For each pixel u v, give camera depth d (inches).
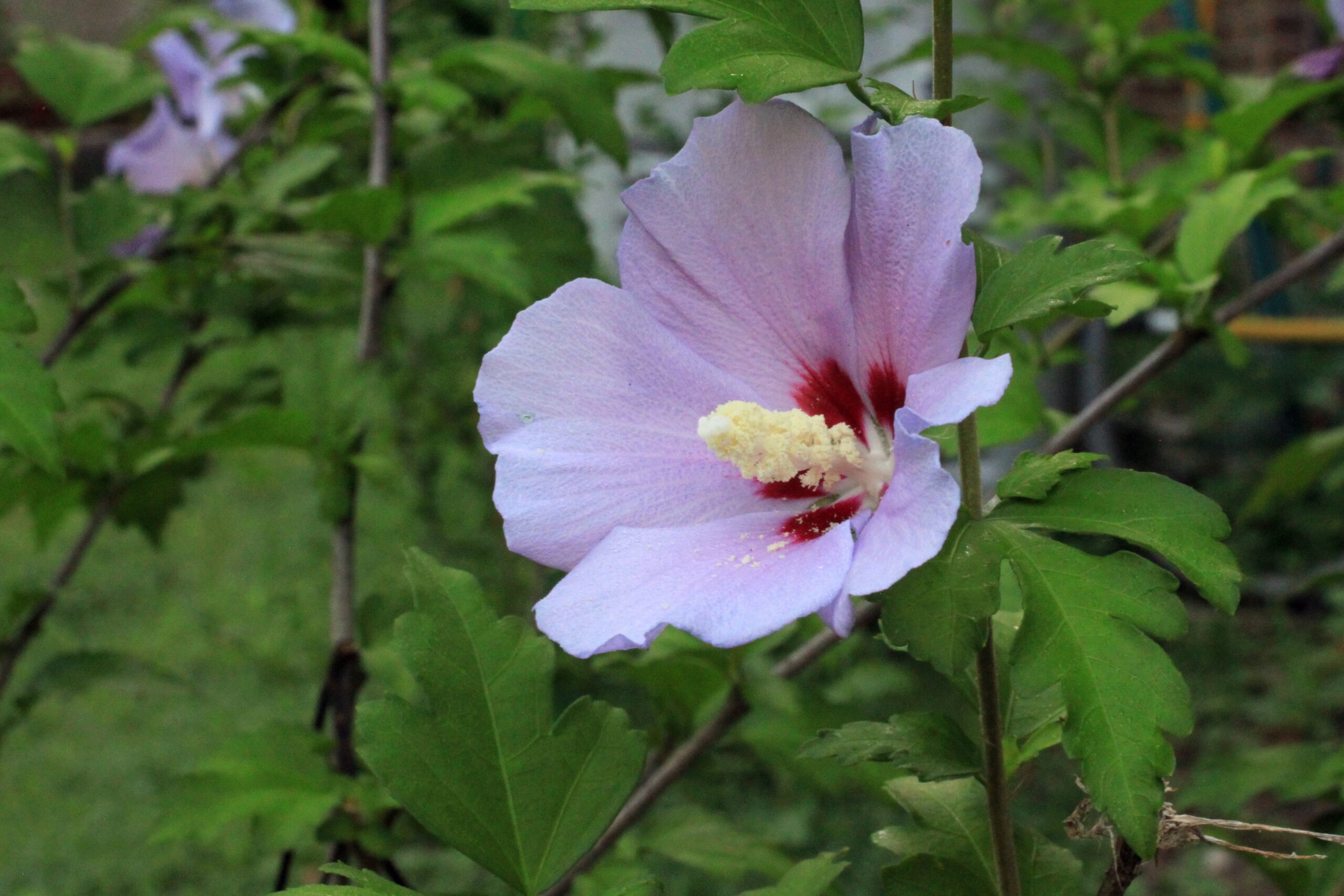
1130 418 80.0
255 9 37.1
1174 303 28.3
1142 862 20.9
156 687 29.6
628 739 21.5
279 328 37.8
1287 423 79.9
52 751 62.7
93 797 58.9
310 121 38.6
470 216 34.9
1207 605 69.6
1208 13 67.3
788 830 50.6
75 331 30.9
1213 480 77.4
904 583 20.1
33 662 68.4
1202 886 51.6
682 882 49.4
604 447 21.2
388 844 25.8
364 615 27.5
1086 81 37.6
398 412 54.8
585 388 21.2
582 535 21.0
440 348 54.6
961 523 20.5
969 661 19.8
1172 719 19.8
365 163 44.6
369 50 36.9
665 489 21.2
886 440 21.2
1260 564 70.9
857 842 51.5
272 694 65.3
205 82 37.1
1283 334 71.1
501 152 33.4
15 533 83.5
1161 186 36.5
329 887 20.2
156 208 32.4
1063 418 28.6
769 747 27.6
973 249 19.9
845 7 20.6
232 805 25.6
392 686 26.7
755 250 21.0
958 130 19.9
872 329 20.9
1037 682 20.0
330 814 26.0
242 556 80.7
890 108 20.4
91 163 83.1
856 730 21.2
